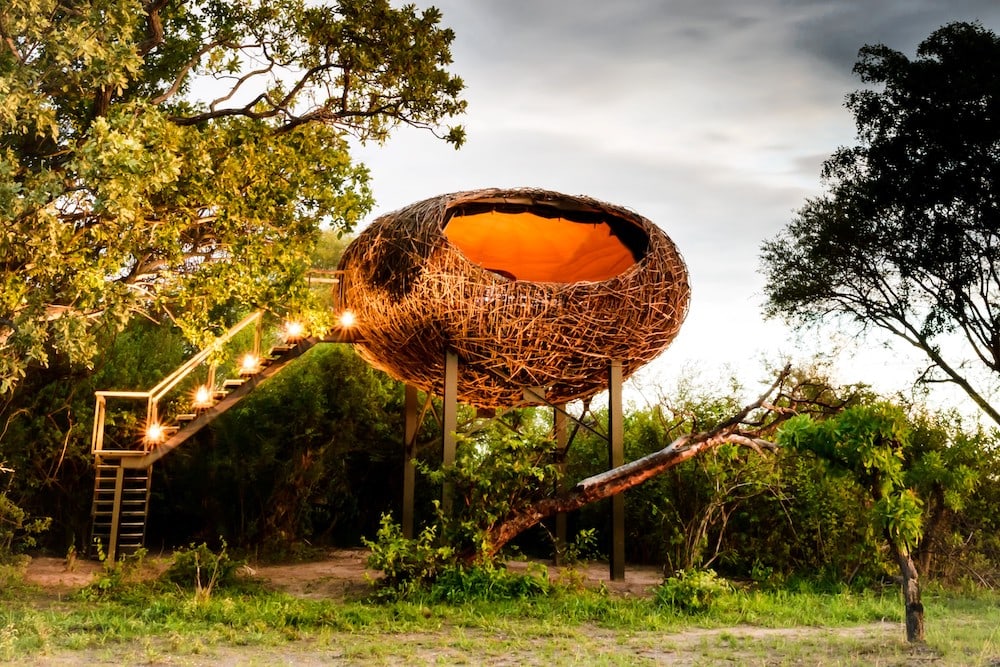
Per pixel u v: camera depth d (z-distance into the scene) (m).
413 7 15.38
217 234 14.32
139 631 9.13
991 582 14.57
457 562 12.70
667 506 16.39
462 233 18.70
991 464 15.89
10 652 7.75
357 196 15.05
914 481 12.64
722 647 8.83
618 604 11.71
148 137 11.23
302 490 19.20
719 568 16.36
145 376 19.73
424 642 9.03
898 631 9.73
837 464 9.40
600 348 14.84
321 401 19.55
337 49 15.09
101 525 16.44
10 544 15.91
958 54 22.83
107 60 10.98
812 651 8.43
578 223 18.31
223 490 19.17
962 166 22.56
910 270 23.98
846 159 24.80
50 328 12.63
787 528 15.68
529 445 13.59
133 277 13.54
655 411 18.30
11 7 10.57
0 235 10.54
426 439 20.73
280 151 14.73
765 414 14.71
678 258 15.72
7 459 17.39
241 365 18.72
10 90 10.48
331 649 8.64
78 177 11.75
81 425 18.44
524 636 9.52
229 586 12.55
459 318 14.17
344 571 16.12
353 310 15.80
